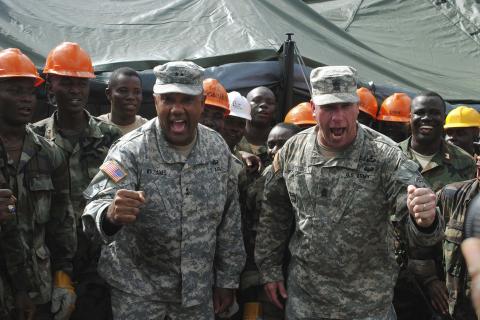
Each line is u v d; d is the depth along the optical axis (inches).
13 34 280.2
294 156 141.3
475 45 464.1
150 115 250.2
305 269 138.1
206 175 134.9
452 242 148.4
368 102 256.1
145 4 341.4
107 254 136.3
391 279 136.9
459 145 236.1
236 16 323.6
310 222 136.3
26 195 140.7
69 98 168.1
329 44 356.8
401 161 131.3
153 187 131.1
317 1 546.6
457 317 148.5
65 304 146.9
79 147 167.8
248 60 277.0
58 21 306.7
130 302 132.8
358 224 133.6
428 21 494.3
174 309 134.9
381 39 461.1
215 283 143.0
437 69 414.0
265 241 147.4
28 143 143.1
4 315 135.0
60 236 148.6
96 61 267.6
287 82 256.4
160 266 133.3
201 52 280.4
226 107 183.3
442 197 154.6
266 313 157.9
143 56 274.1
